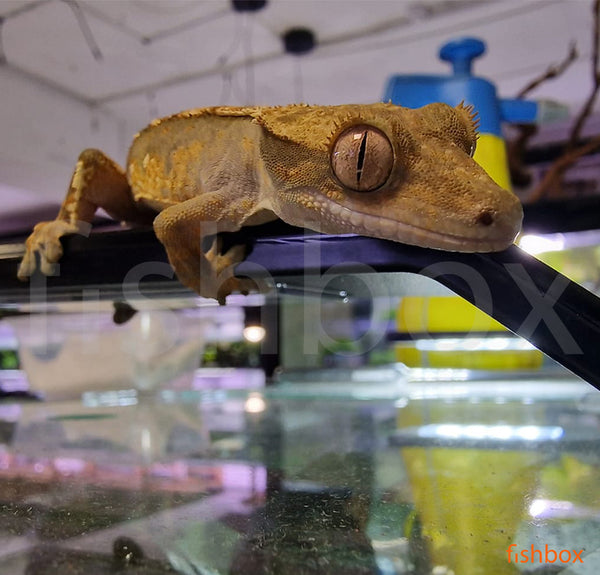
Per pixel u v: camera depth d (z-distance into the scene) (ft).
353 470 0.30
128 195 0.36
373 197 0.22
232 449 0.37
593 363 0.18
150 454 0.35
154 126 0.34
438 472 0.29
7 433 0.43
